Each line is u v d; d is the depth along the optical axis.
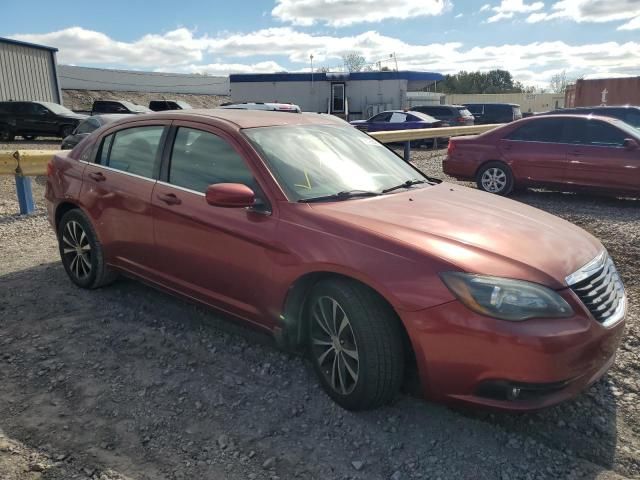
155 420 3.08
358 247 3.04
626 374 3.61
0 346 3.88
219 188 3.33
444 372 2.82
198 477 2.65
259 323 3.56
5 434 2.93
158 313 4.45
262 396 3.33
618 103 27.31
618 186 8.81
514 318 2.69
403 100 26.66
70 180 4.84
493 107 27.12
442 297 2.77
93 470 2.67
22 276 5.33
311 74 26.92
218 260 3.66
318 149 4.00
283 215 3.38
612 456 2.84
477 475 2.69
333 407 3.23
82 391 3.35
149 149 4.29
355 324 3.00
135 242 4.28
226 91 60.31
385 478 2.67
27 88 26.56
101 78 50.03
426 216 3.35
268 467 2.73
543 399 2.76
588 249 3.27
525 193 10.34
